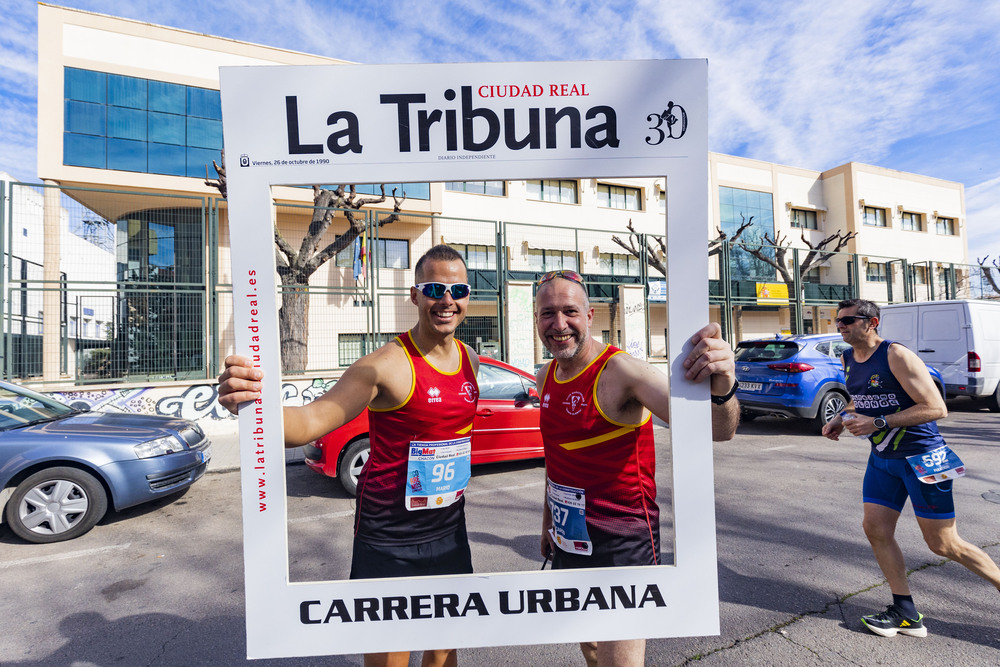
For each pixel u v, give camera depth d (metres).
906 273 19.53
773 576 2.95
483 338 10.35
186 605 2.84
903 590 2.36
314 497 4.94
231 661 2.31
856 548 3.33
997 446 6.29
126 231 9.74
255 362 1.27
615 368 1.53
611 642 1.41
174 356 8.30
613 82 1.32
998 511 3.94
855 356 2.59
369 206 11.91
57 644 2.45
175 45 12.12
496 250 10.55
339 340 9.27
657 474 5.09
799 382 7.02
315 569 3.29
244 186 1.27
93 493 3.97
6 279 7.45
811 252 16.86
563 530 1.61
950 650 2.21
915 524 3.72
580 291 1.57
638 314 11.71
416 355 1.63
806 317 19.50
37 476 3.87
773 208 23.33
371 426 1.69
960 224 27.11
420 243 12.57
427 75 1.29
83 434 4.11
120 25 11.67
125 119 11.62
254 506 1.27
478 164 1.30
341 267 9.80
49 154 11.02
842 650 2.23
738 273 20.41
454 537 1.66
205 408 8.25
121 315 8.10
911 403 2.34
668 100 1.32
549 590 1.31
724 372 1.28
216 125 12.42
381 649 1.29
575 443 1.58
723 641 2.33
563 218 15.74
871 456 2.46
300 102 1.27
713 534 1.31
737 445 6.78
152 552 3.64
